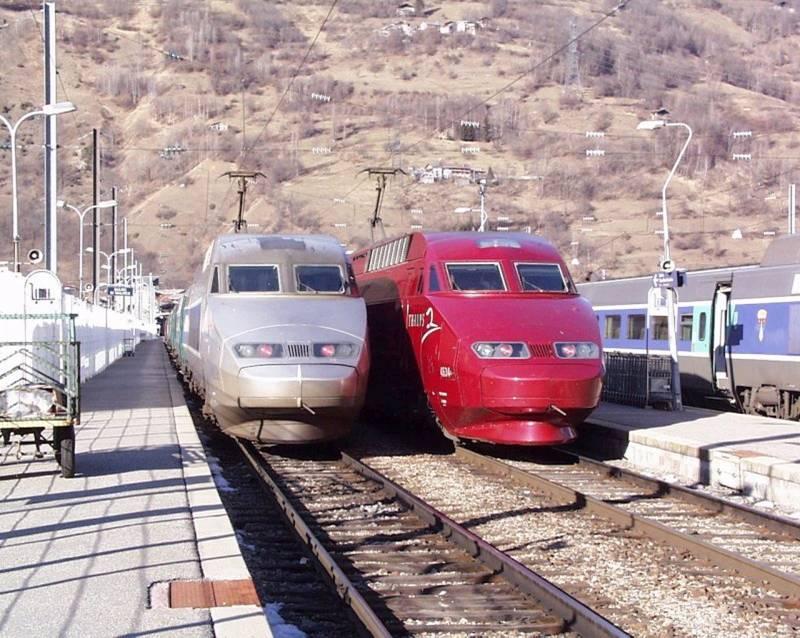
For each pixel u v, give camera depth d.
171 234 111.12
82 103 159.75
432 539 12.30
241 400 17.33
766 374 26.02
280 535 12.59
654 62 137.75
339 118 120.12
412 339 20.22
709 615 9.26
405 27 155.00
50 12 31.52
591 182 85.25
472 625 8.93
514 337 17.83
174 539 10.18
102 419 22.50
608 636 8.19
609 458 20.45
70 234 108.56
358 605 8.95
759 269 26.52
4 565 9.21
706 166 87.38
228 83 153.25
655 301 25.25
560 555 11.54
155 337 122.50
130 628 7.37
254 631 7.28
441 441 22.41
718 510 14.32
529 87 125.75
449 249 19.94
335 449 20.86
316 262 19.48
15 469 14.69
